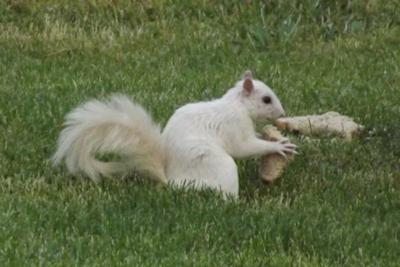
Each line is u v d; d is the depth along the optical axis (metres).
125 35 23.19
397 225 13.66
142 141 13.99
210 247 12.60
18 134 16.38
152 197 13.73
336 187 15.02
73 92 18.88
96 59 21.75
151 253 12.30
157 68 21.34
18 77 19.88
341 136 17.45
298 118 17.75
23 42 22.36
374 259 12.53
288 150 14.52
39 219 13.18
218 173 13.76
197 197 13.69
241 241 12.77
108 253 12.26
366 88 20.20
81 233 12.94
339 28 24.22
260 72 21.11
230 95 14.34
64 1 24.28
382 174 15.66
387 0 25.19
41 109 17.48
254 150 14.25
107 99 17.50
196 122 14.05
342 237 12.99
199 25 23.95
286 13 24.48
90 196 13.99
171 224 13.13
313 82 20.47
